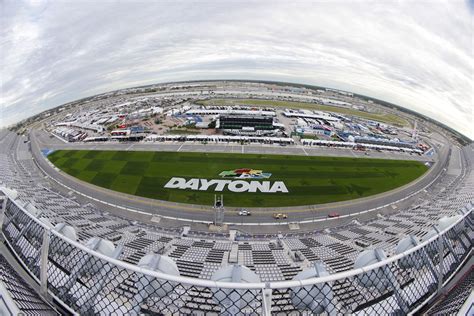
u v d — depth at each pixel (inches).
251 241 1545.3
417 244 631.2
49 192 1941.4
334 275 465.7
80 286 550.6
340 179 2349.9
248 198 2005.4
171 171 2364.7
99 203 1940.2
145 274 467.8
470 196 1811.0
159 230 1663.4
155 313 492.1
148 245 1363.2
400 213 1857.8
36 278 636.7
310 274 481.4
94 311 520.7
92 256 546.3
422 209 1819.6
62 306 559.8
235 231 1658.5
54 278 585.9
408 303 561.0
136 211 1852.9
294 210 1904.5
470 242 812.6
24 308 512.4
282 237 1621.6
